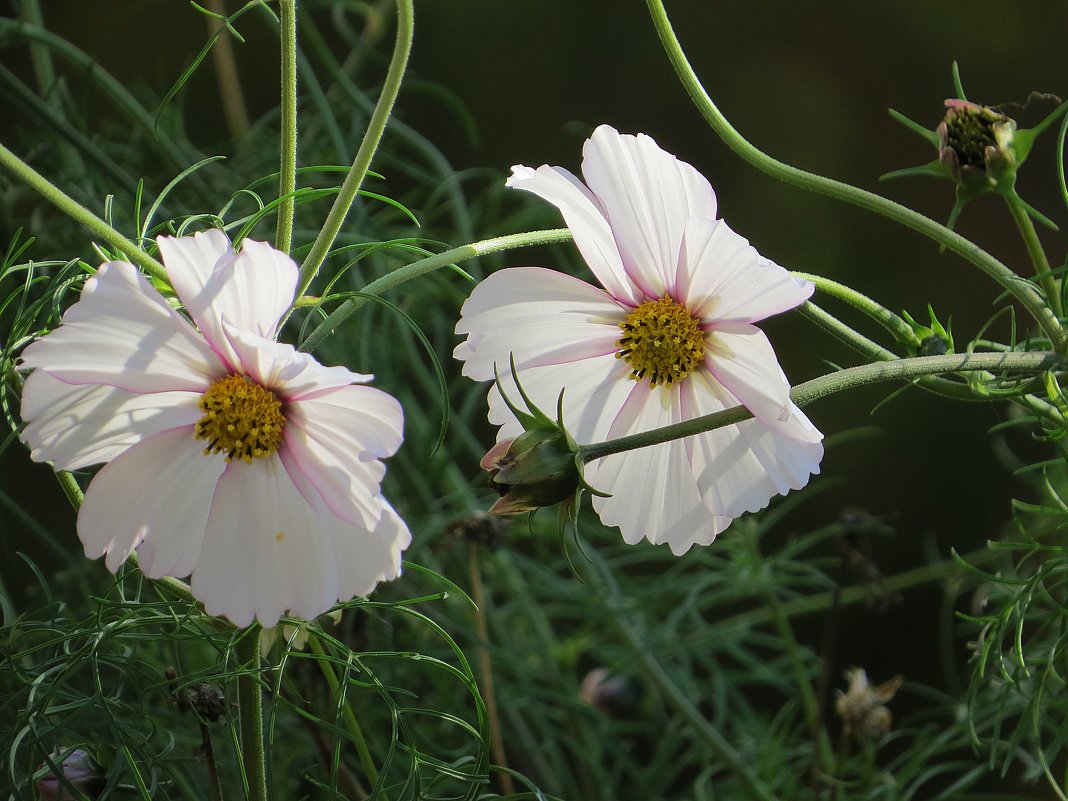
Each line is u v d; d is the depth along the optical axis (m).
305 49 1.28
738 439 0.62
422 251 0.63
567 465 0.59
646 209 0.62
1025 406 0.66
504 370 0.63
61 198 0.60
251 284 0.58
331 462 0.58
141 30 1.29
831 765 0.84
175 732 0.74
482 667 0.77
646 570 1.11
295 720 0.77
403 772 0.78
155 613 0.64
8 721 0.69
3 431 0.81
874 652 1.17
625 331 0.63
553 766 0.87
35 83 1.17
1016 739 0.68
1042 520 0.86
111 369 0.58
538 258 1.05
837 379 0.60
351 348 0.88
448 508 0.93
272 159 0.88
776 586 0.91
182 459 0.59
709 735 0.83
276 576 0.58
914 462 1.31
